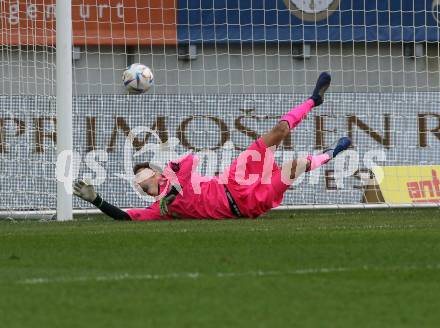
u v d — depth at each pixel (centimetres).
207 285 2081
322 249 2622
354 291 2014
